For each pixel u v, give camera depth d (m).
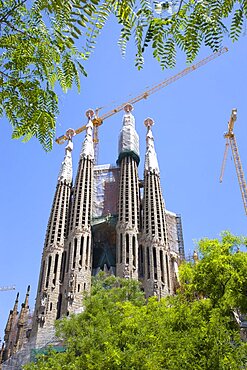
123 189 124.81
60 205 123.94
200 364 21.80
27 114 7.16
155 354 25.02
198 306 26.33
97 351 31.98
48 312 99.06
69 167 138.00
